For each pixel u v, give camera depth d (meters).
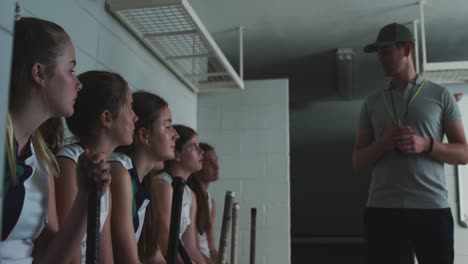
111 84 1.55
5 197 1.04
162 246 2.07
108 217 1.46
